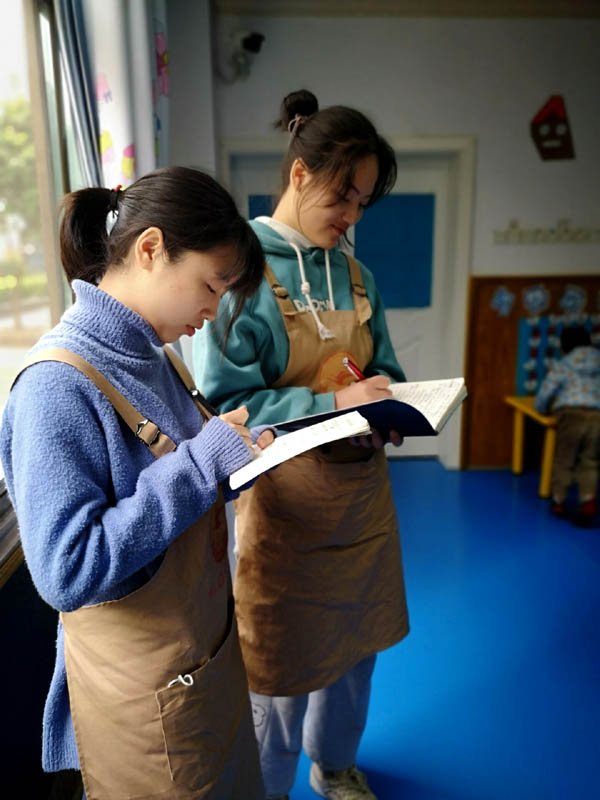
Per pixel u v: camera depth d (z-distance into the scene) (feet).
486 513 11.07
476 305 12.53
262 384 4.04
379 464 4.38
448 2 11.21
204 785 3.01
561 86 11.78
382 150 3.99
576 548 9.73
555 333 12.78
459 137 11.86
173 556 2.74
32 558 2.35
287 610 4.22
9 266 17.04
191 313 2.72
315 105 4.23
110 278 2.72
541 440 13.38
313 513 4.05
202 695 2.92
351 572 4.31
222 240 2.57
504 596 8.39
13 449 2.42
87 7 5.82
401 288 13.19
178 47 10.03
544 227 12.42
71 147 6.49
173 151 10.39
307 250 4.25
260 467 2.73
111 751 2.86
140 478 2.53
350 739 5.08
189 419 3.22
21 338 15.89
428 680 6.77
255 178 12.32
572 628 7.66
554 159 12.10
